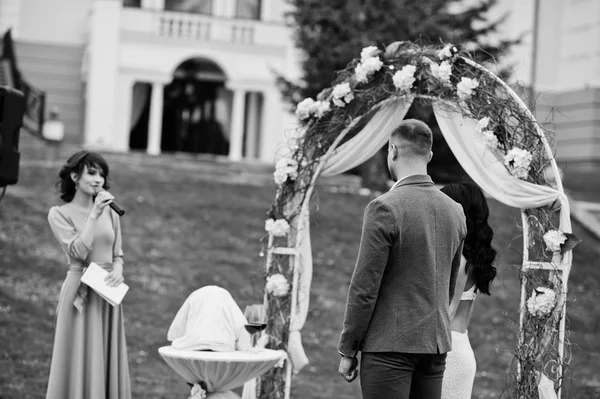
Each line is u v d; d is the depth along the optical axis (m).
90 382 6.26
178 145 26.02
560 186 6.57
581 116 25.88
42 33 25.56
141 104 25.41
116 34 24.02
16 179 6.38
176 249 13.35
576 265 14.66
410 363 5.09
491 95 6.73
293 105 18.00
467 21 17.98
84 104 24.98
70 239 6.36
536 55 27.53
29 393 8.13
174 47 24.66
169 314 11.19
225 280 12.47
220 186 16.98
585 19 26.91
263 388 7.42
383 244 5.04
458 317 6.17
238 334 6.05
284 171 7.46
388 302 5.12
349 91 7.26
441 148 16.58
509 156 6.62
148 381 9.00
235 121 25.03
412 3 17.19
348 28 16.95
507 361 10.78
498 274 13.67
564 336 6.69
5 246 12.46
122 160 19.16
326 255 13.77
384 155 17.98
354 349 5.13
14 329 10.02
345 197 17.06
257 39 25.19
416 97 7.16
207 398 5.89
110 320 6.45
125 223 14.03
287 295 7.47
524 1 27.14
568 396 9.60
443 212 5.24
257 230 14.59
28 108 20.80
